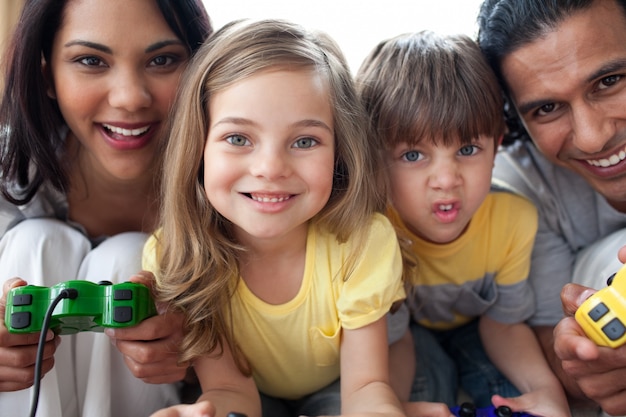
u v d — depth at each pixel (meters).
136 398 0.88
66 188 0.98
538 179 1.05
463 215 0.89
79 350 0.86
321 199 0.75
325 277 0.83
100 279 0.87
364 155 0.82
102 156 0.94
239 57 0.74
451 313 1.07
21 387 0.76
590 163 0.91
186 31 0.92
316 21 1.29
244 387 0.85
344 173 0.83
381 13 1.30
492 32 0.92
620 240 0.94
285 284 0.84
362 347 0.82
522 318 1.02
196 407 0.65
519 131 1.05
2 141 0.93
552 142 0.92
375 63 0.95
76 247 0.92
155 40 0.87
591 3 0.82
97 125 0.92
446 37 0.95
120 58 0.86
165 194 0.83
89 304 0.70
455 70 0.88
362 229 0.82
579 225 1.05
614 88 0.83
